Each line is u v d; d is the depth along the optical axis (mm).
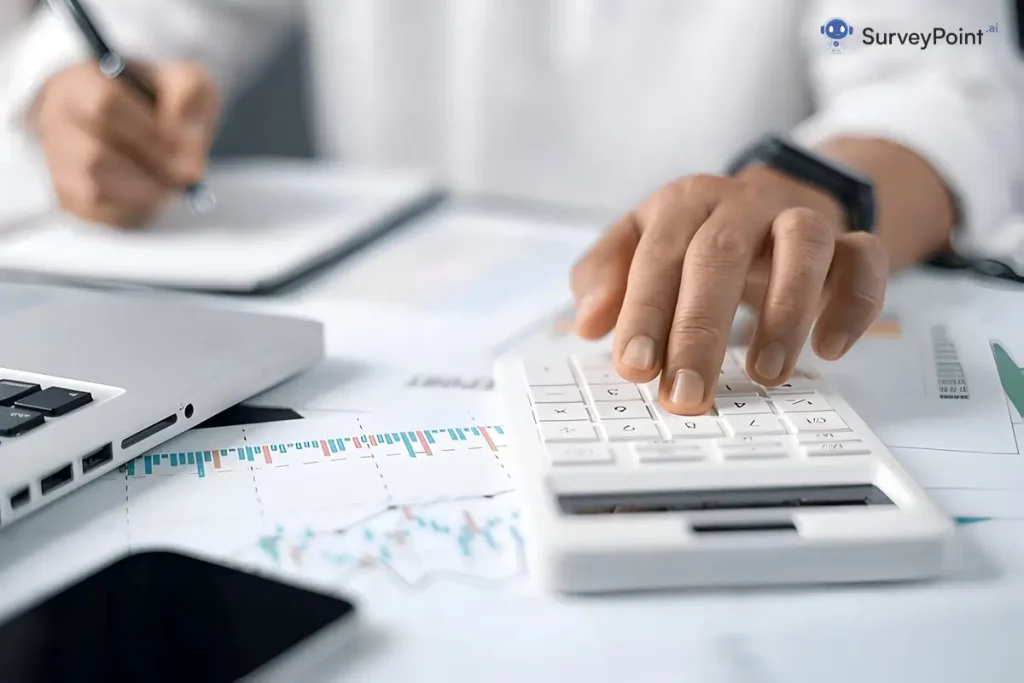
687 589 265
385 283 586
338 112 1190
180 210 716
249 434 370
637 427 336
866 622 251
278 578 254
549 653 237
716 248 373
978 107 682
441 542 290
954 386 418
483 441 363
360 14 1130
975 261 609
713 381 348
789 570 265
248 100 1259
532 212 765
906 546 266
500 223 726
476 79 1056
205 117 722
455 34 1102
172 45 955
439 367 448
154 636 222
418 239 684
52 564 277
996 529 301
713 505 292
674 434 331
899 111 673
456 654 236
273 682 212
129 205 660
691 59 994
